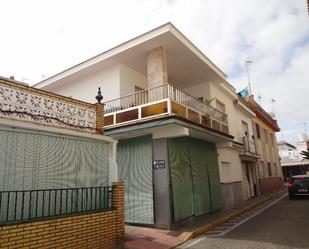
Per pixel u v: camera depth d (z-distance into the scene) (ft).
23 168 19.04
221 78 46.68
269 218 35.68
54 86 46.80
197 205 36.68
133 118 32.96
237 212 40.81
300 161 133.28
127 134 34.06
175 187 32.40
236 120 60.85
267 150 86.38
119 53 36.94
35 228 17.70
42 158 20.34
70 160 22.38
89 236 21.18
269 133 94.73
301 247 21.61
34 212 19.04
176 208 31.60
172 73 44.32
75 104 24.31
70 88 45.09
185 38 35.94
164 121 29.91
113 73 39.70
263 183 72.79
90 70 41.55
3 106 18.97
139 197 33.06
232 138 45.29
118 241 23.79
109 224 23.21
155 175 32.37
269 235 26.00
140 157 34.12
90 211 21.90
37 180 19.74
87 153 23.99
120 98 35.68
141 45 35.50
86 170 23.54
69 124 23.34
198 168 39.37
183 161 35.58
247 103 71.26
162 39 34.47
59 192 20.90
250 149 64.08
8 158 18.35
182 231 28.86
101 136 25.18
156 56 35.94
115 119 34.68
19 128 19.26
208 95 47.44
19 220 17.19
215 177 44.50
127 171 34.88
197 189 37.68
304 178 57.47
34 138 20.13
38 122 20.92
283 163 136.15
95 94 41.19
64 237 19.34
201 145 42.01
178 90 33.47
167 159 31.89
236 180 54.13
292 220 33.19
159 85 34.50
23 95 20.33
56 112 22.49
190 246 23.65
